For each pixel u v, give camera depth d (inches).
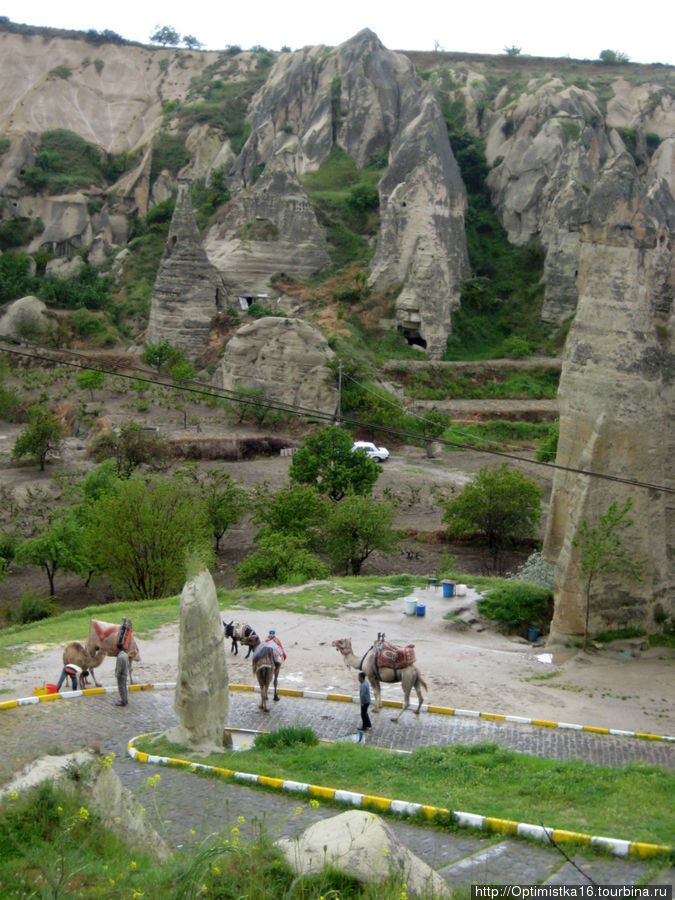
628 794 546.3
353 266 3659.0
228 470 2300.7
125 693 776.9
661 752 757.9
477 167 4168.3
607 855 430.0
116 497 1496.1
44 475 2315.5
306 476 1904.5
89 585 1663.4
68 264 4591.5
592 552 1057.5
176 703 657.0
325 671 949.2
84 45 6397.6
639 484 823.1
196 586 654.5
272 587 1325.0
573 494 1094.4
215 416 2785.4
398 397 2942.9
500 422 2773.1
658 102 4923.7
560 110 4202.8
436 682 942.4
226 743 687.7
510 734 786.2
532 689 938.1
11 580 1681.8
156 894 351.3
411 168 3725.4
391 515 1620.3
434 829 476.7
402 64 4781.0
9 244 4879.4
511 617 1200.8
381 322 3334.2
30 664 923.4
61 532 1594.5
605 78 5147.6
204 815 462.3
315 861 380.2
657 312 1116.5
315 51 5206.7
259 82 5895.7
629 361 1071.6
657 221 1123.9
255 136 4884.4
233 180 4857.3
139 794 526.9
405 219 3425.2
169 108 5797.2
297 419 2699.3
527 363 3250.5
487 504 1726.1
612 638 1076.5
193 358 3344.0
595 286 1090.7
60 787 410.9
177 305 3368.6
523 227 3890.3
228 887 365.7
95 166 5561.0
